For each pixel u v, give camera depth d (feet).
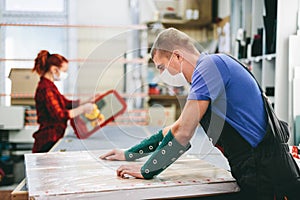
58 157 6.46
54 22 15.44
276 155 5.13
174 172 5.47
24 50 13.20
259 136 5.14
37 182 4.91
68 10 15.52
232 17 12.95
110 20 15.90
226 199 5.06
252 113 5.18
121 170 5.20
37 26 13.47
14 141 12.50
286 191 5.13
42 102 10.57
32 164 5.94
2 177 12.60
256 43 10.65
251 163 5.07
